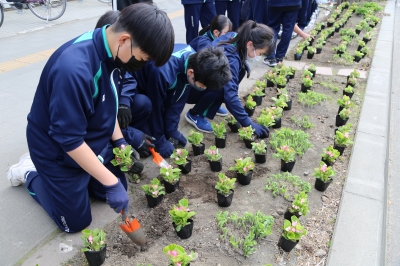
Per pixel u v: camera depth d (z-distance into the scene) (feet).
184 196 9.29
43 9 27.17
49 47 20.42
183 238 7.89
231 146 11.85
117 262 7.30
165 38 5.77
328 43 24.36
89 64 6.16
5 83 15.49
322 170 9.28
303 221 8.61
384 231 8.39
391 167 11.41
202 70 9.02
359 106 14.70
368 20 28.76
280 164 10.84
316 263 7.50
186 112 14.01
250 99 13.67
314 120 13.61
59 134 6.15
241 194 9.47
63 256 7.42
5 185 9.52
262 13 20.88
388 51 21.97
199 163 10.80
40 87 6.66
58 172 7.18
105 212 8.71
